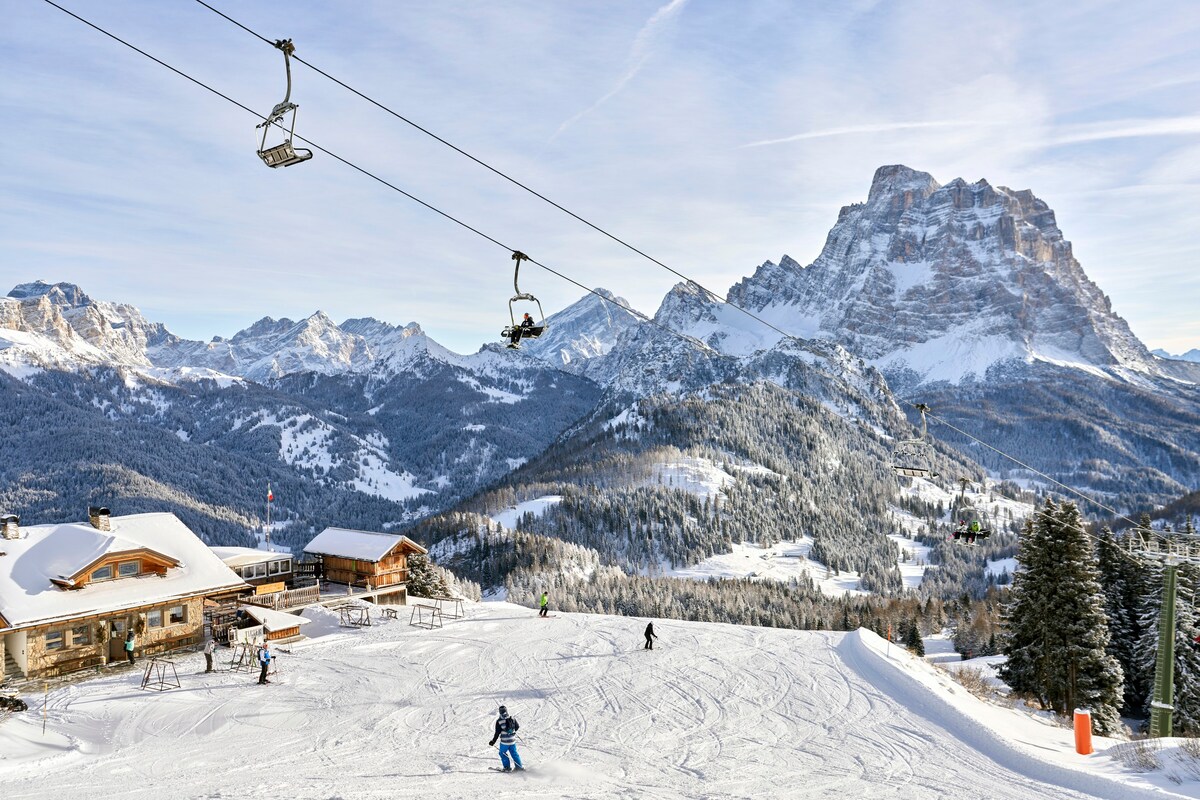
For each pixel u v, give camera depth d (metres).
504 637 52.00
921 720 32.72
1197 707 53.16
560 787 24.70
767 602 181.00
